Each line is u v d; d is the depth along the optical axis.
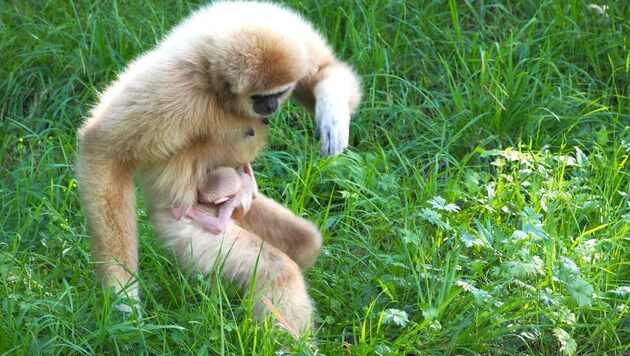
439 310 7.78
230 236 7.93
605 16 11.63
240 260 7.83
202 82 7.82
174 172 8.02
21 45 11.77
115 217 7.84
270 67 7.75
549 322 8.02
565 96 10.77
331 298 8.43
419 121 10.77
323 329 8.20
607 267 8.48
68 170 9.98
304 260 8.62
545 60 10.99
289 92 8.17
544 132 10.61
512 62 11.34
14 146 10.80
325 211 9.81
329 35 11.76
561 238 8.74
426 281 8.05
